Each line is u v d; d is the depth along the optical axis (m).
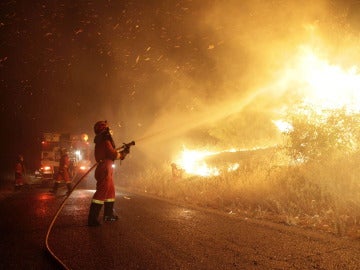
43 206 9.48
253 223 6.62
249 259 4.50
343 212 6.60
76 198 11.26
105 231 6.12
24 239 5.67
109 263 4.45
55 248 5.12
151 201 10.15
